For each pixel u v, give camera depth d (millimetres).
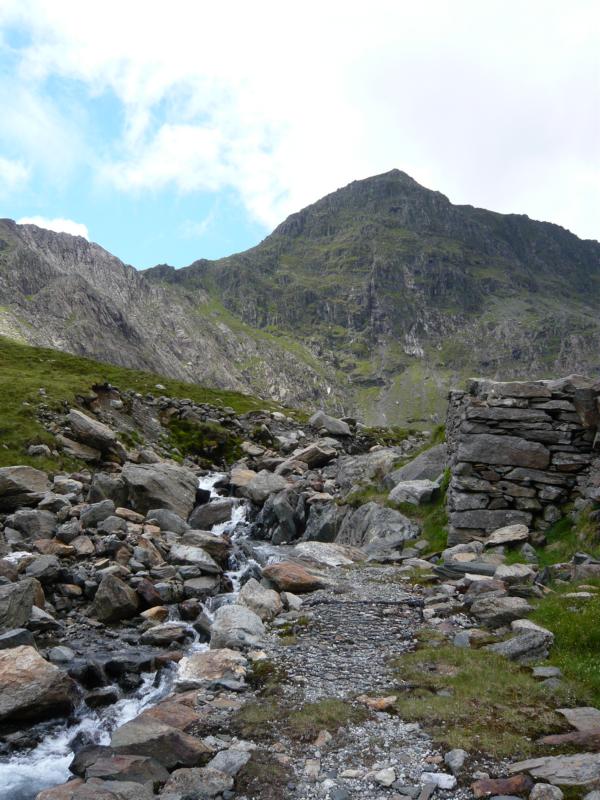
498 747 10094
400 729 11016
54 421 44531
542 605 16094
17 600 17625
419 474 31234
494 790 8922
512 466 23891
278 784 9531
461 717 11195
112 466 42031
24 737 12820
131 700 14586
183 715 11883
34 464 37781
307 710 11797
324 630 16625
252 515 37281
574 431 23703
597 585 17469
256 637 16172
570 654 13484
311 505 34906
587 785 8695
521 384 24453
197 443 55250
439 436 38125
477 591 17828
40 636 18109
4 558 22172
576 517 22266
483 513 23734
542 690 12055
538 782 9000
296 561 24266
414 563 23078
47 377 56000
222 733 11305
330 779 9586
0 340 81250
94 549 24609
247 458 53156
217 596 21516
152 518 30328
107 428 44656
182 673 14164
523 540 22156
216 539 27500
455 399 30438
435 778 9414
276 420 63375
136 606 20594
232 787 9500
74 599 21234
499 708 11469
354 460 40656
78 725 13508
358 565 24141
